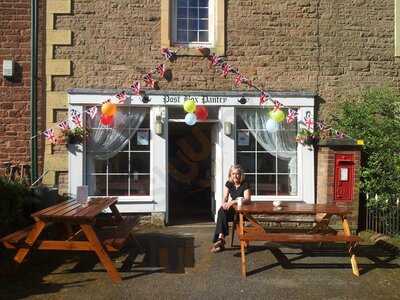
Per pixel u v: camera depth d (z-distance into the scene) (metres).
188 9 10.99
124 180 10.77
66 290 6.27
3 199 8.77
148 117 10.82
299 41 10.95
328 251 8.37
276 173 11.05
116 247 6.72
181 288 6.38
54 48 10.53
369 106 10.63
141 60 10.66
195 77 10.76
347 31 11.06
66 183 10.52
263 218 10.45
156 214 10.66
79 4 10.59
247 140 10.99
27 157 10.51
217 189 10.84
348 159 10.29
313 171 10.87
